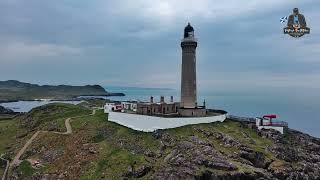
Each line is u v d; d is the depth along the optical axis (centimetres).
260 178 8881
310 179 9756
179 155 9506
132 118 11925
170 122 11238
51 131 13138
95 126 12556
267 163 9775
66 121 13925
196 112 12400
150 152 10019
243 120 13200
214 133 10781
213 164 8981
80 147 10988
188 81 12594
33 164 10731
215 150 9569
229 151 9869
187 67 12581
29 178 10038
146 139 10888
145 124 11569
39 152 11612
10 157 11794
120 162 9525
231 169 8850
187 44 12469
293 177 9500
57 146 11594
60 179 9606
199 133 10919
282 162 9869
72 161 10306
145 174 9050
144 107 12400
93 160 9994
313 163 10681
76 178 9425
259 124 12700
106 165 9588
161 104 12725
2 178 10362
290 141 12000
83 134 11919
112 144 10800
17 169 10725
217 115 12412
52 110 17062
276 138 11531
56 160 10706
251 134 11656
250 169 9000
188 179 8556
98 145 10806
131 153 10031
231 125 12056
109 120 12962
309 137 13050
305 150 11525
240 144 10144
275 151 10431
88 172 9512
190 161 9175
